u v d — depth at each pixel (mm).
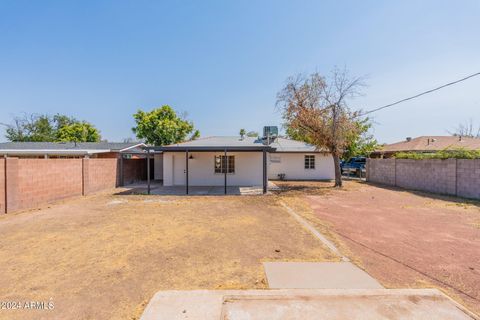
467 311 2664
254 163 15172
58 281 3387
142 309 2762
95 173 12453
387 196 10820
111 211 7852
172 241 4992
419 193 11641
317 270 3662
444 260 4051
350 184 15617
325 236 5320
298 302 2838
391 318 2557
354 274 3529
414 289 3094
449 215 7227
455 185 10727
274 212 7695
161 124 28969
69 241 4996
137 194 11633
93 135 36062
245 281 3361
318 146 14148
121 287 3230
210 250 4512
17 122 36969
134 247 4660
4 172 7512
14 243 4887
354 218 6902
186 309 2693
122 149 18547
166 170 15094
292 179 18688
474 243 4871
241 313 2633
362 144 20297
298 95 13508
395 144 27172
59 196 9906
